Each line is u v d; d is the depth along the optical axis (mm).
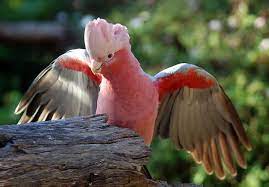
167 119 7203
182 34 12609
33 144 5285
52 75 7223
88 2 16641
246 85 11875
